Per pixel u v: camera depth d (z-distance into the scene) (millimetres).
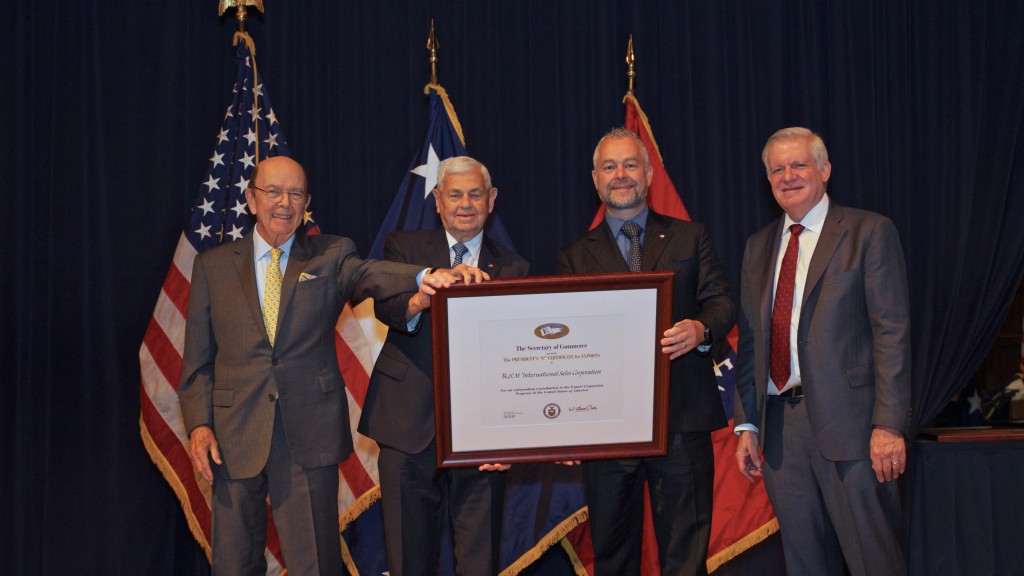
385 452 2754
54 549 3492
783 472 2775
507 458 2635
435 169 3602
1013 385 4016
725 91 3979
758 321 2869
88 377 3557
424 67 3926
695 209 3938
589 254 2908
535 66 3965
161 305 3398
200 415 2670
